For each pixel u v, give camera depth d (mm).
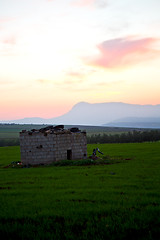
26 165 33375
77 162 32125
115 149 53719
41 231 11656
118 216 12766
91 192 16844
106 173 24156
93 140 133500
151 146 58594
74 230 11844
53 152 33344
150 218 12375
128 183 19266
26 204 14719
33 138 34344
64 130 36250
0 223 12453
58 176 23281
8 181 21656
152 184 18906
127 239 11289
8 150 64500
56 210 13555
